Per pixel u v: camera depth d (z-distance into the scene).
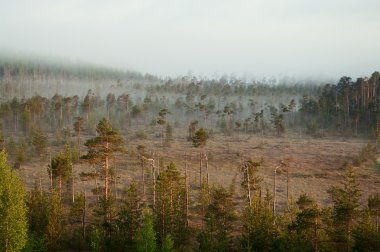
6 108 141.75
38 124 137.62
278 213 62.72
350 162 97.38
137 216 48.34
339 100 163.38
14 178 36.97
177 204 51.78
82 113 174.25
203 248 43.53
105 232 48.66
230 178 85.44
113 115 169.88
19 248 35.81
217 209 48.84
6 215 35.03
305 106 171.50
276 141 128.38
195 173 88.81
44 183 76.69
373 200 49.91
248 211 48.50
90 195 69.25
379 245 40.91
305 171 91.56
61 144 115.88
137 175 84.00
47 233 45.38
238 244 48.94
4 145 102.06
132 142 122.69
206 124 163.00
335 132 142.62
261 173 89.56
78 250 47.19
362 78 172.88
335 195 58.12
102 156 52.31
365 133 137.62
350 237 43.78
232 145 121.00
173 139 129.88
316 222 40.88
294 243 41.06
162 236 47.00
